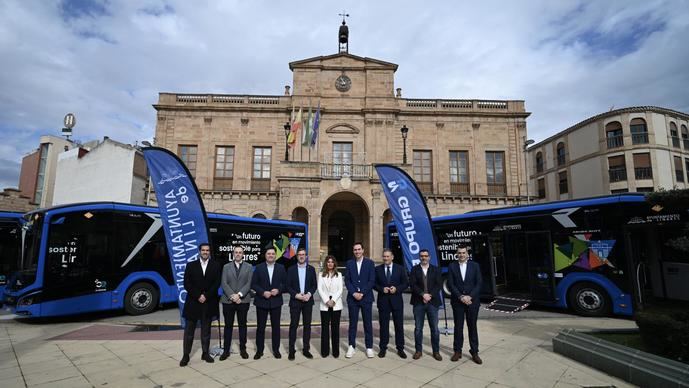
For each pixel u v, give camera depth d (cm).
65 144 3569
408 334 894
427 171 2800
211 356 698
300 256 704
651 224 1033
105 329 968
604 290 1085
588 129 3553
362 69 2838
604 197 1117
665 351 604
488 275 1360
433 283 695
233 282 692
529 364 652
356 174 2528
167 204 849
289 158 2727
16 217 1429
